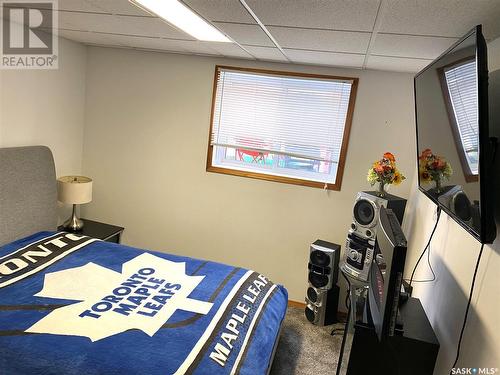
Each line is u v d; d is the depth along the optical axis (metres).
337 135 3.24
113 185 3.80
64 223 3.44
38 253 2.44
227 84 3.39
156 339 1.74
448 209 1.49
